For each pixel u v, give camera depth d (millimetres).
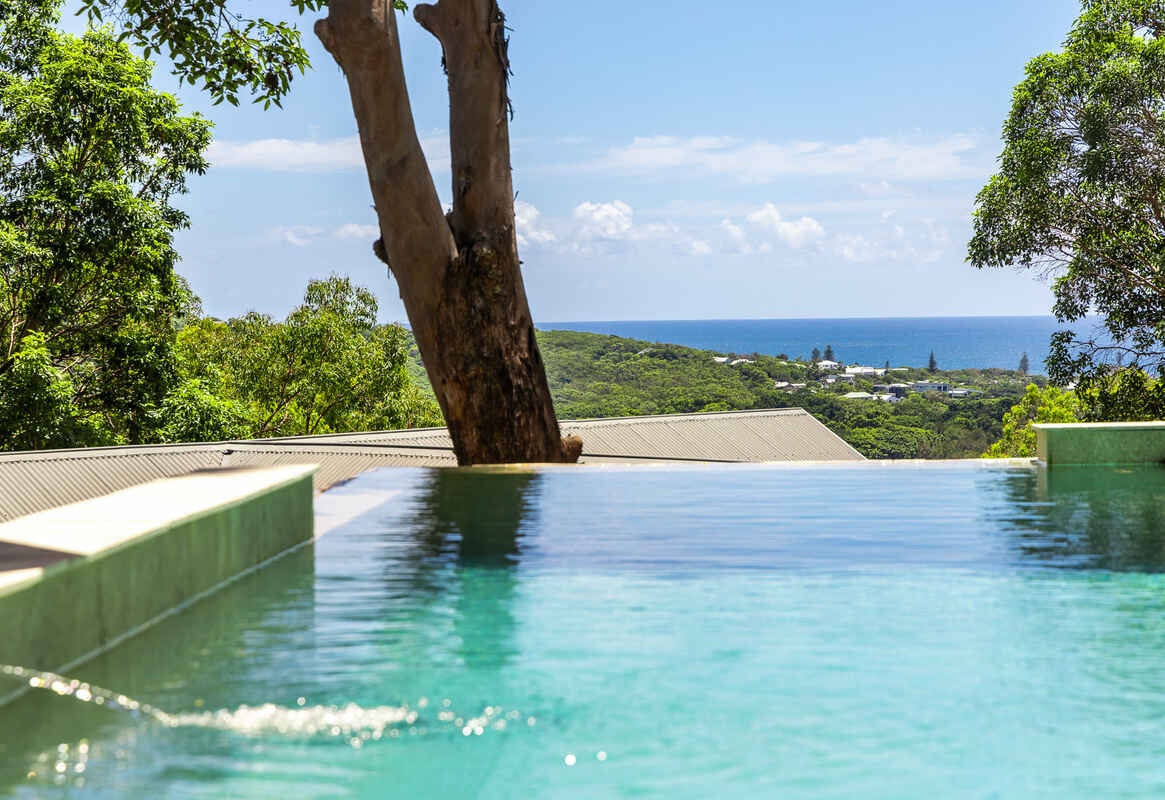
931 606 4820
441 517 7574
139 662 3906
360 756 3043
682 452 22625
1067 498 8445
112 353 24516
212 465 16609
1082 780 2871
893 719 3348
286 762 2992
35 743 3111
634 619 4613
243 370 35375
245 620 4562
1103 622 4520
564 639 4293
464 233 12820
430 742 3154
